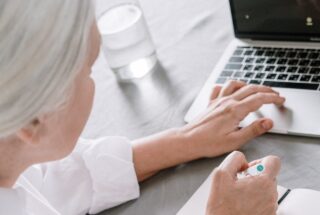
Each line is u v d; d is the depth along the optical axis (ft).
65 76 1.70
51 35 1.62
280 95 2.76
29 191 2.43
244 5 3.15
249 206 2.19
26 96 1.68
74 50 1.69
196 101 3.00
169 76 3.33
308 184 2.35
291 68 2.91
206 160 2.65
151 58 3.43
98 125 3.16
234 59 3.17
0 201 2.04
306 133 2.53
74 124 1.98
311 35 3.01
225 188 2.23
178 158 2.67
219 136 2.66
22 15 1.57
